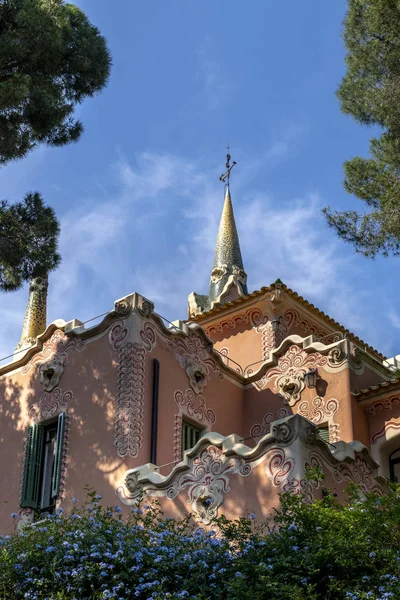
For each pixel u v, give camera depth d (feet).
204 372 61.93
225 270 98.73
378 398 60.08
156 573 36.91
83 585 36.83
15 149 60.95
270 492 46.37
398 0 55.77
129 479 52.24
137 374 56.18
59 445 56.65
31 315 115.55
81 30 64.85
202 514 48.21
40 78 62.18
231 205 106.32
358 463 51.67
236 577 35.96
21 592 36.88
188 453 50.55
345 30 59.21
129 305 58.08
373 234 55.36
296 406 62.59
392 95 56.03
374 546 38.60
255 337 74.13
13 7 60.34
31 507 56.80
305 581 36.04
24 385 61.72
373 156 58.44
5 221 61.21
